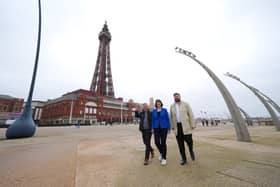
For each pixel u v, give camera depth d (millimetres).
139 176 2746
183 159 3467
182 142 3615
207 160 3732
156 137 3668
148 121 3830
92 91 71375
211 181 2457
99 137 10234
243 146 5785
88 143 7301
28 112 10484
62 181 2592
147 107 4039
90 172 3027
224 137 9133
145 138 3797
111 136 10898
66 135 11656
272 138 7918
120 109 69875
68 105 54875
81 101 55375
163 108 3795
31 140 8602
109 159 4070
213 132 13367
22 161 3939
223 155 4258
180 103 3848
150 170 3072
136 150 5297
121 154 4684
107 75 82812
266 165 3246
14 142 7789
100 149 5617
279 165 3236
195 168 3131
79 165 3525
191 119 3631
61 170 3182
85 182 2527
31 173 3012
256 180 2461
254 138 8242
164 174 2824
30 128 10234
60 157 4363
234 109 8148
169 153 4672
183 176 2703
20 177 2793
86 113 55938
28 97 10703
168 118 3707
